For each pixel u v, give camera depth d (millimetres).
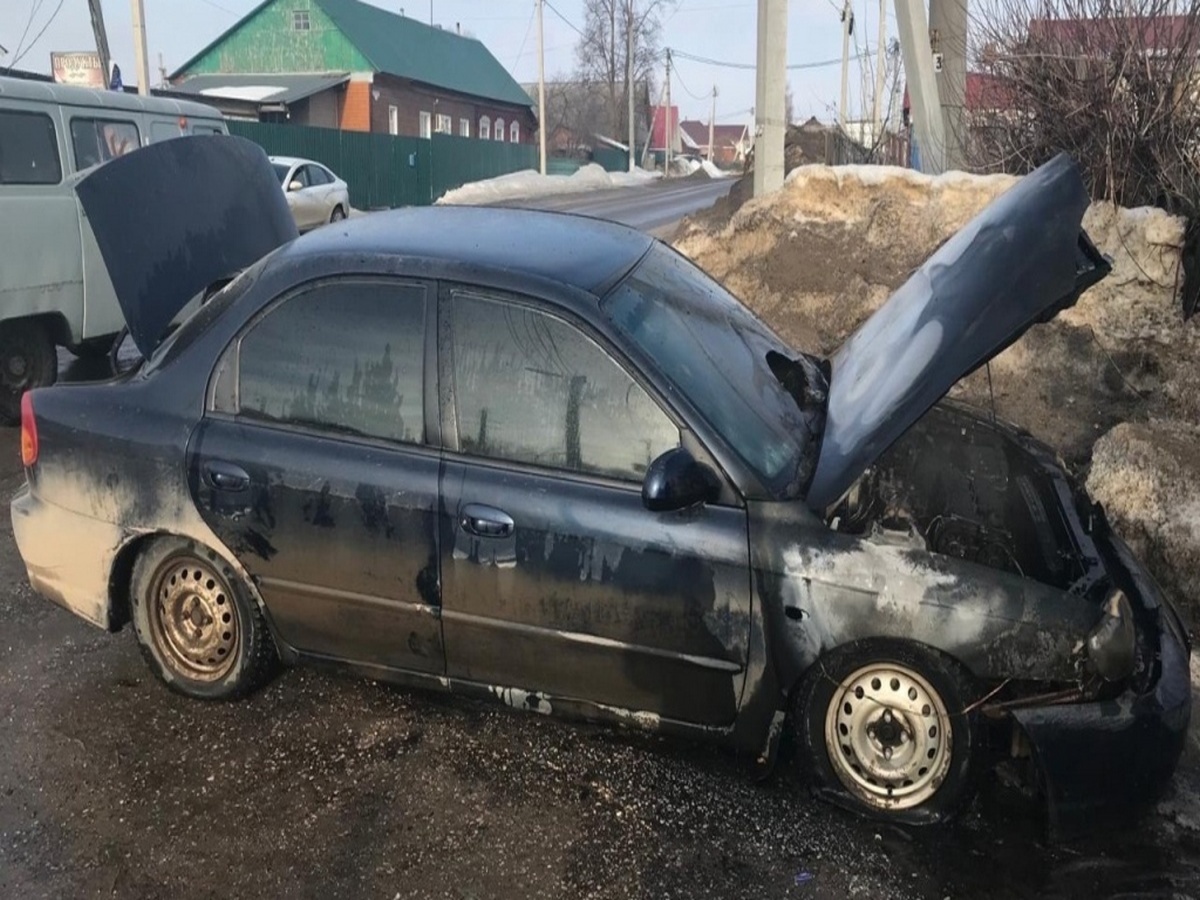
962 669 3221
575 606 3396
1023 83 7059
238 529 3693
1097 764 3104
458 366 3529
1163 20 6383
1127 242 6039
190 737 3736
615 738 3771
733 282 7859
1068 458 5789
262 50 45031
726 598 3289
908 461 4238
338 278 3660
